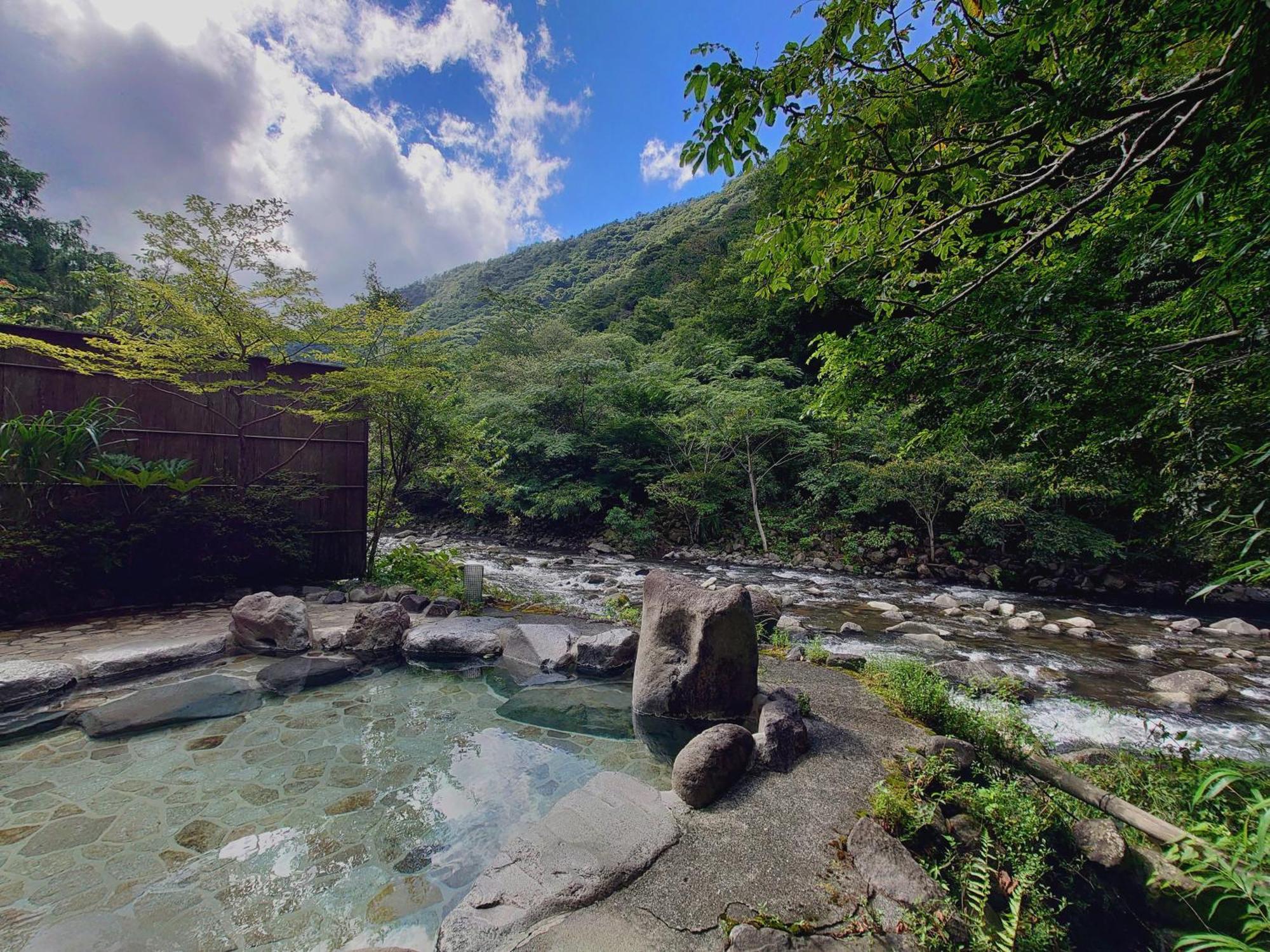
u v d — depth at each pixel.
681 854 1.93
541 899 1.70
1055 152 2.69
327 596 5.99
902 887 1.73
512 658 4.59
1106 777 2.68
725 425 12.45
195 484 5.45
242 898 1.87
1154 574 9.62
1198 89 1.84
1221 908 1.88
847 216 2.73
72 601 4.99
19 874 1.94
